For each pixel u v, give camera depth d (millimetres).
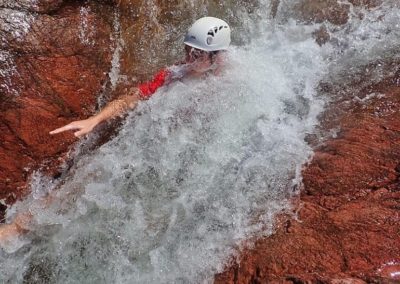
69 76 4445
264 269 2812
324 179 3225
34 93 4266
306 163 3381
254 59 4445
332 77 4219
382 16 4828
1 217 3992
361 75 4148
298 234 2939
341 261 2711
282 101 3990
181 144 3789
